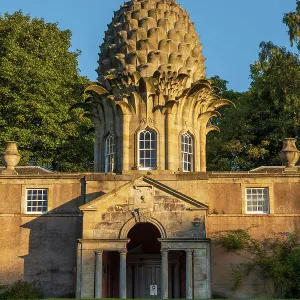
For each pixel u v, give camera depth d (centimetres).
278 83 5334
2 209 4000
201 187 3881
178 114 4116
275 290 3747
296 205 3912
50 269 3903
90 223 3697
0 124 5272
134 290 4122
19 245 3947
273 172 3984
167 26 4231
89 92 4300
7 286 3881
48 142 5425
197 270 3594
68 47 6131
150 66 4084
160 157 4009
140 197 3712
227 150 5897
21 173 4197
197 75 4238
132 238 4231
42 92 5406
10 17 5675
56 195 4006
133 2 4353
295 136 5769
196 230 3647
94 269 3644
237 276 3756
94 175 3938
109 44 4325
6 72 5259
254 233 3881
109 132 4178
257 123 5991
